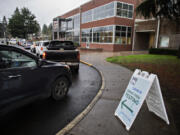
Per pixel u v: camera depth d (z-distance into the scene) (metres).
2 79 2.55
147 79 2.47
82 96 4.29
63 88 4.07
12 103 2.74
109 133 2.45
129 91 2.84
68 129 2.57
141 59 11.53
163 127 2.61
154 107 2.91
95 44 25.77
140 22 21.38
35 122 2.87
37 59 3.34
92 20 26.19
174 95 4.12
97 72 7.73
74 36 33.84
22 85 2.90
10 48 2.82
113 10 20.80
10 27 55.03
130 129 2.56
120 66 9.08
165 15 12.20
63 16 40.00
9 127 2.69
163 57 12.87
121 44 22.23
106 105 3.56
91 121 2.83
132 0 22.17
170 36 16.59
